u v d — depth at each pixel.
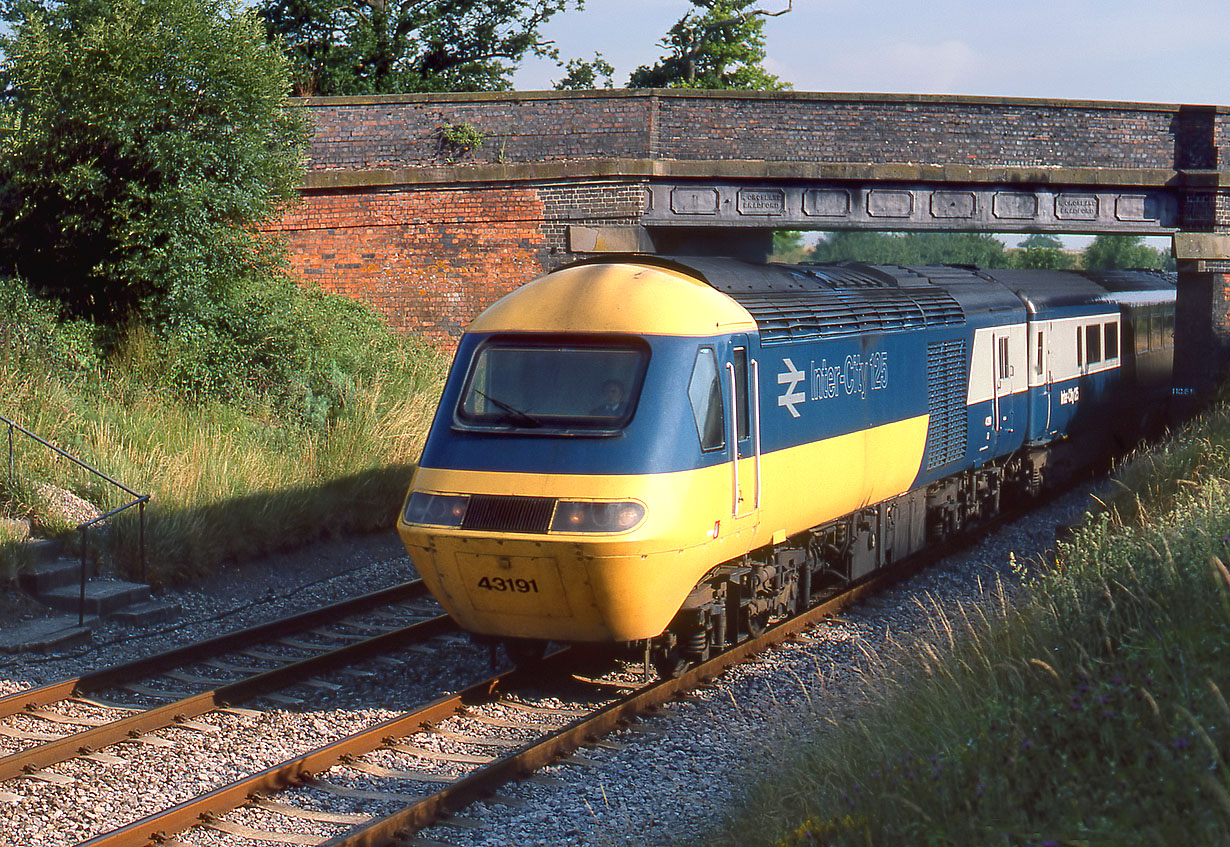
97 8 26.25
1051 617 10.82
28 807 10.66
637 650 14.92
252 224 27.66
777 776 9.95
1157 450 24.72
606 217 31.25
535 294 14.28
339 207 32.25
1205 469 19.95
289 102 30.33
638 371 13.25
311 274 32.50
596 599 12.77
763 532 14.91
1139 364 35.81
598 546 12.41
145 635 16.89
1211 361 32.88
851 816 8.08
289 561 21.25
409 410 25.95
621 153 31.27
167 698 14.15
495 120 31.83
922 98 32.34
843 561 18.44
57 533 18.80
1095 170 32.78
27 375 22.72
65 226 25.38
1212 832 6.36
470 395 13.73
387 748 12.23
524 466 12.98
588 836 10.03
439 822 10.37
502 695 14.13
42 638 16.05
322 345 26.72
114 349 25.44
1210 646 8.65
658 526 12.63
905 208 32.66
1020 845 7.05
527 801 10.91
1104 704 7.89
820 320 16.50
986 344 23.59
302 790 11.09
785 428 15.28
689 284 14.35
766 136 31.91
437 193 31.98
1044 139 33.00
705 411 13.52
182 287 25.61
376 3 51.00
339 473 23.28
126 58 25.31
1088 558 12.46
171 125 25.77
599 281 14.09
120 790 11.10
